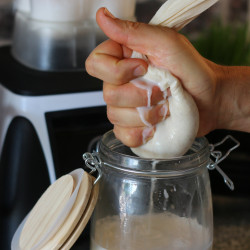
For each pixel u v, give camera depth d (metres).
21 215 0.87
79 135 0.89
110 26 0.65
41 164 0.87
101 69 0.66
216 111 0.75
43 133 0.87
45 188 0.87
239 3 1.53
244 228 0.94
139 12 1.45
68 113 0.88
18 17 1.04
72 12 0.96
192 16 0.67
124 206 0.69
